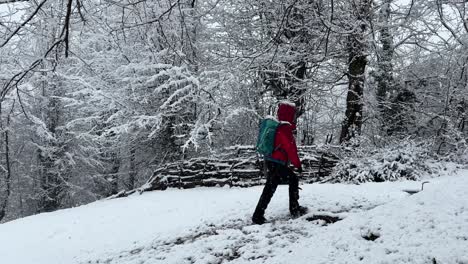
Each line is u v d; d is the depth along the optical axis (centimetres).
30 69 404
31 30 514
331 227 486
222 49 1490
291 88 1411
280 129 558
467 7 690
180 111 1533
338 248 418
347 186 766
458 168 925
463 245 340
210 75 1382
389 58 1371
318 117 1808
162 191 1094
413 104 1507
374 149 1060
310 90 1322
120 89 1451
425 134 1598
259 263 449
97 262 625
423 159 955
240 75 1256
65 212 1015
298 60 1302
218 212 733
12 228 914
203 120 1481
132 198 1052
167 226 728
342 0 1075
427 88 1590
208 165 1102
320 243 445
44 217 987
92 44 1496
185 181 1108
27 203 2242
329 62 1377
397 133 1509
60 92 1709
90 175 2030
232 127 1658
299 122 1809
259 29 1392
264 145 565
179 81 1279
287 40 1218
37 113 1734
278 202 692
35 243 782
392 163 903
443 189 471
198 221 700
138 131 1529
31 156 2061
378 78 1520
